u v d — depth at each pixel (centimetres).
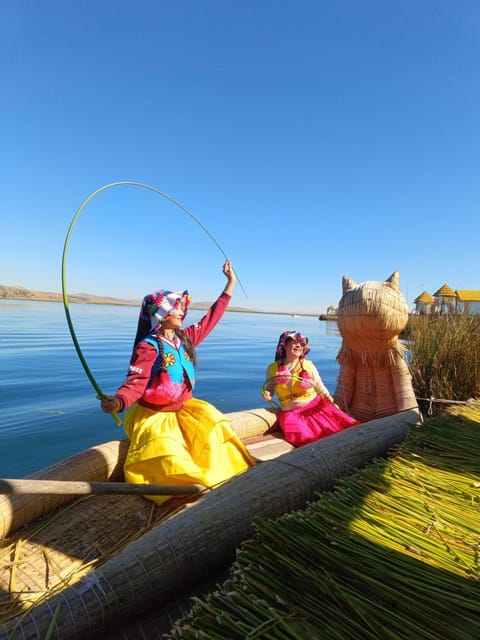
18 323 2531
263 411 437
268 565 166
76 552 218
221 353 1527
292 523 190
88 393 766
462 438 324
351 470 291
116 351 1376
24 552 217
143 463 269
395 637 132
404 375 445
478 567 166
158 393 297
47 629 154
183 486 248
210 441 290
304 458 277
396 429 356
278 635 133
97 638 168
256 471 253
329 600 150
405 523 202
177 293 315
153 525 237
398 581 156
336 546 176
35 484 184
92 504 258
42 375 928
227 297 374
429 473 265
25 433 540
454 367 573
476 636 133
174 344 314
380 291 425
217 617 140
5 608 178
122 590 172
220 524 208
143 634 177
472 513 216
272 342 2097
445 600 147
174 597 198
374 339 434
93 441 515
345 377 478
